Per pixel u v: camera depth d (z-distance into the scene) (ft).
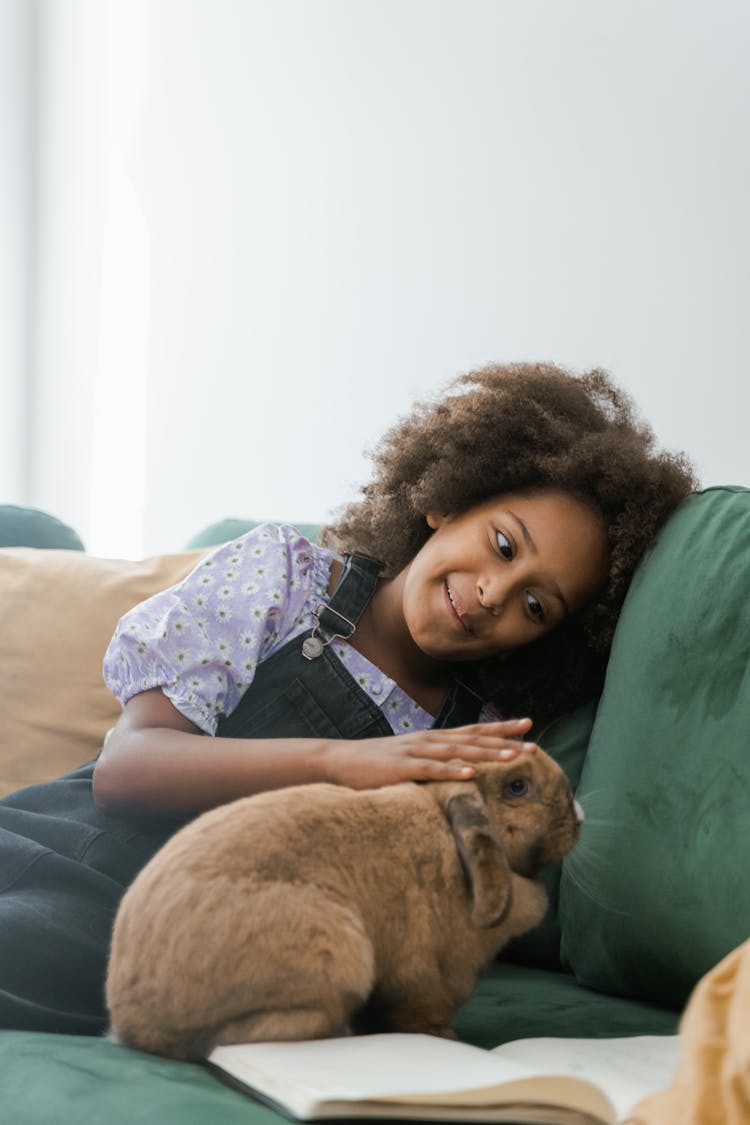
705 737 4.14
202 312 12.32
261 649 4.88
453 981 3.49
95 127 13.85
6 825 4.63
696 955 4.00
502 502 4.91
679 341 7.74
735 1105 2.39
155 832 4.53
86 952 4.08
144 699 4.69
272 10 11.50
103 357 13.62
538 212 8.79
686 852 4.05
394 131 10.14
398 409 10.00
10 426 14.62
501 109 9.11
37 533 7.32
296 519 11.05
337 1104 2.64
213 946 3.12
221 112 12.12
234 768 4.22
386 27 10.22
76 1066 3.19
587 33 8.43
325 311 10.81
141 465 13.04
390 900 3.36
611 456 4.93
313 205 10.98
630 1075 3.13
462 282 9.44
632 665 4.47
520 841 3.67
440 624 4.73
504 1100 2.70
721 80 7.51
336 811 3.43
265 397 11.48
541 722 5.13
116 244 13.52
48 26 14.57
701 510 4.72
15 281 14.60
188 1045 3.23
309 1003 3.14
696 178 7.66
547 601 4.78
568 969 4.84
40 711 5.90
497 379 5.45
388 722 4.88
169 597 4.91
